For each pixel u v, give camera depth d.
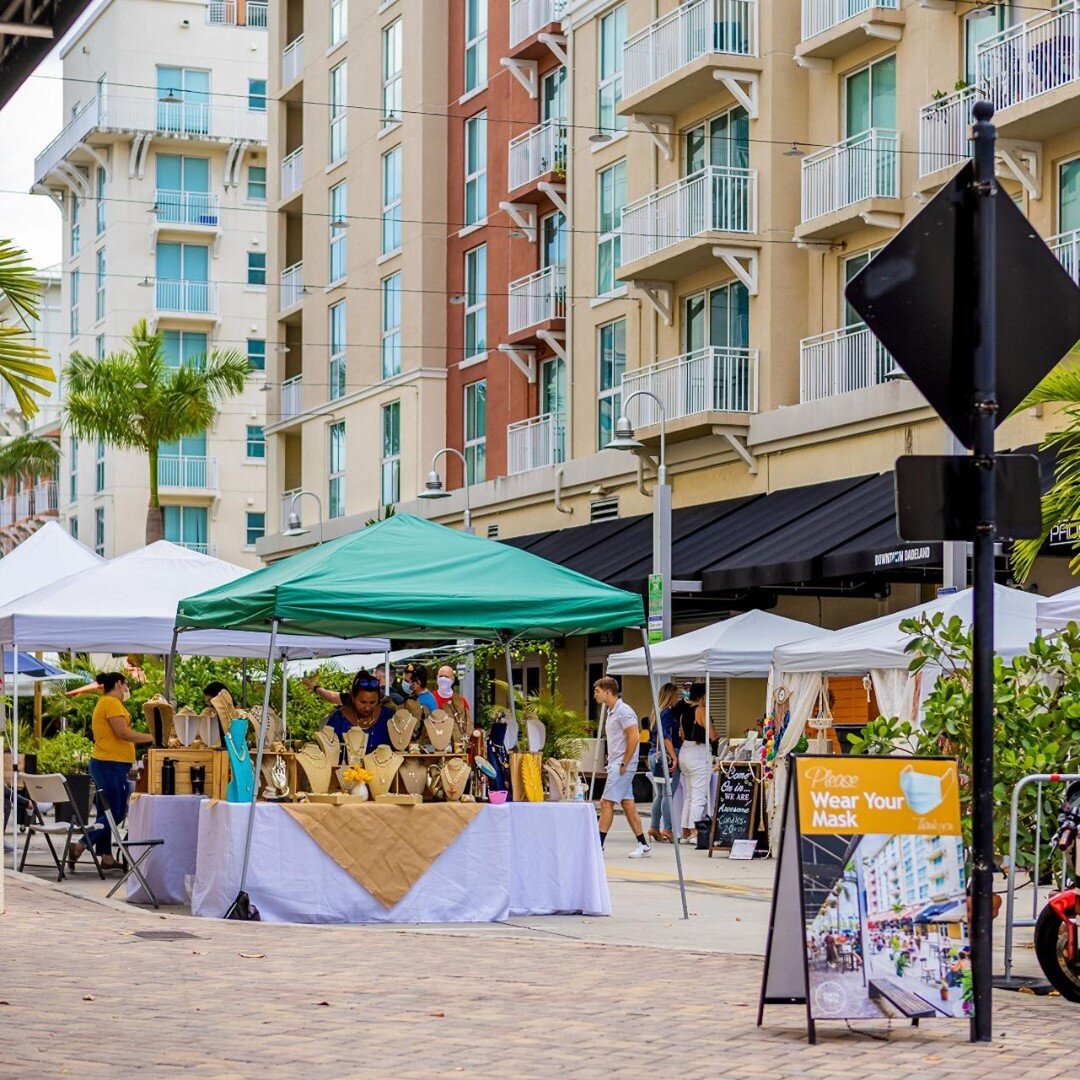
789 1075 7.10
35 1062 7.20
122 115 64.12
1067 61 23.14
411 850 13.03
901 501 7.64
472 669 25.89
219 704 14.74
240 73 65.50
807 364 28.64
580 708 35.19
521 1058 7.45
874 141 26.81
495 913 13.18
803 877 7.97
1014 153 24.02
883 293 7.67
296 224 50.25
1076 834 9.59
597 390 34.66
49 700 29.91
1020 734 10.50
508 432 37.62
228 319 65.00
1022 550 15.73
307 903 12.79
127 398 48.72
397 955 10.85
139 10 64.50
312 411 46.97
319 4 47.22
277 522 49.66
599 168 34.69
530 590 13.54
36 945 10.98
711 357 29.61
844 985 7.91
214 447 64.44
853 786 8.12
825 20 28.28
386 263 42.81
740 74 29.47
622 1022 8.35
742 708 30.59
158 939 11.40
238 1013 8.55
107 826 16.44
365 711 13.92
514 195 37.28
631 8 33.47
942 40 26.06
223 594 14.21
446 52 41.22
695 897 15.27
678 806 22.08
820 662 19.08
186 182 64.94
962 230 7.77
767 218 29.23
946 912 8.08
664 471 27.12
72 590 17.56
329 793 13.33
